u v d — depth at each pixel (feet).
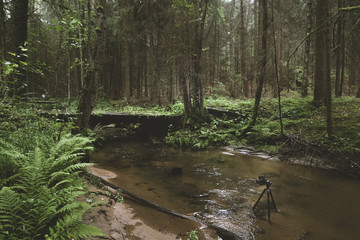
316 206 14.62
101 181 14.73
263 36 28.55
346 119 28.25
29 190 8.46
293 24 54.19
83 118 17.79
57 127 16.48
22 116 15.78
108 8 61.93
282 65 63.05
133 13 55.31
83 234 7.13
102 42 17.80
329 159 22.79
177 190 16.85
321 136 25.63
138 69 72.08
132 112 39.70
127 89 57.77
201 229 11.08
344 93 61.93
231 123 36.04
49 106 29.12
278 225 12.34
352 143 22.84
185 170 21.75
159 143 34.12
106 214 10.61
